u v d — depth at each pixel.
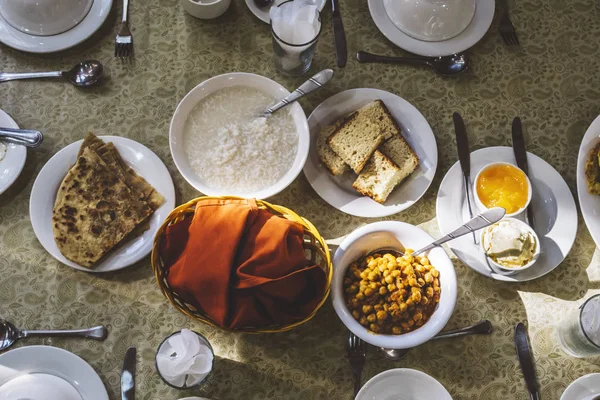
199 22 1.10
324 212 1.03
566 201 1.02
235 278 0.90
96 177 0.99
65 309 0.98
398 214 1.03
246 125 1.03
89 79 1.06
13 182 1.01
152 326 0.98
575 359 0.98
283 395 0.96
